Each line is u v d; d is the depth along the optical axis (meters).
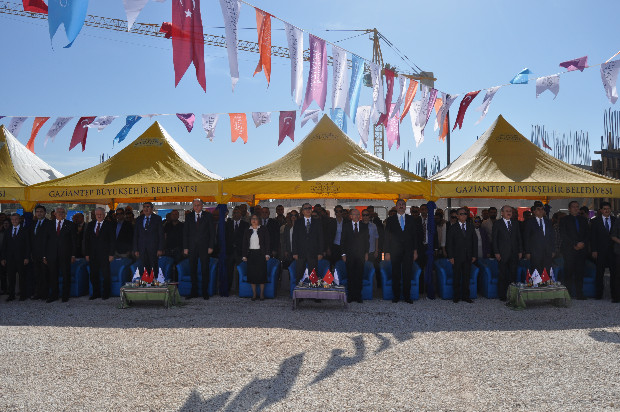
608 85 7.86
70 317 7.53
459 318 7.39
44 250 8.89
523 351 5.51
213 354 5.43
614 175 17.12
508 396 4.11
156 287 8.24
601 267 8.91
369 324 6.98
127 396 4.15
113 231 9.22
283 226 11.42
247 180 9.25
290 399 4.07
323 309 8.12
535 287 8.08
